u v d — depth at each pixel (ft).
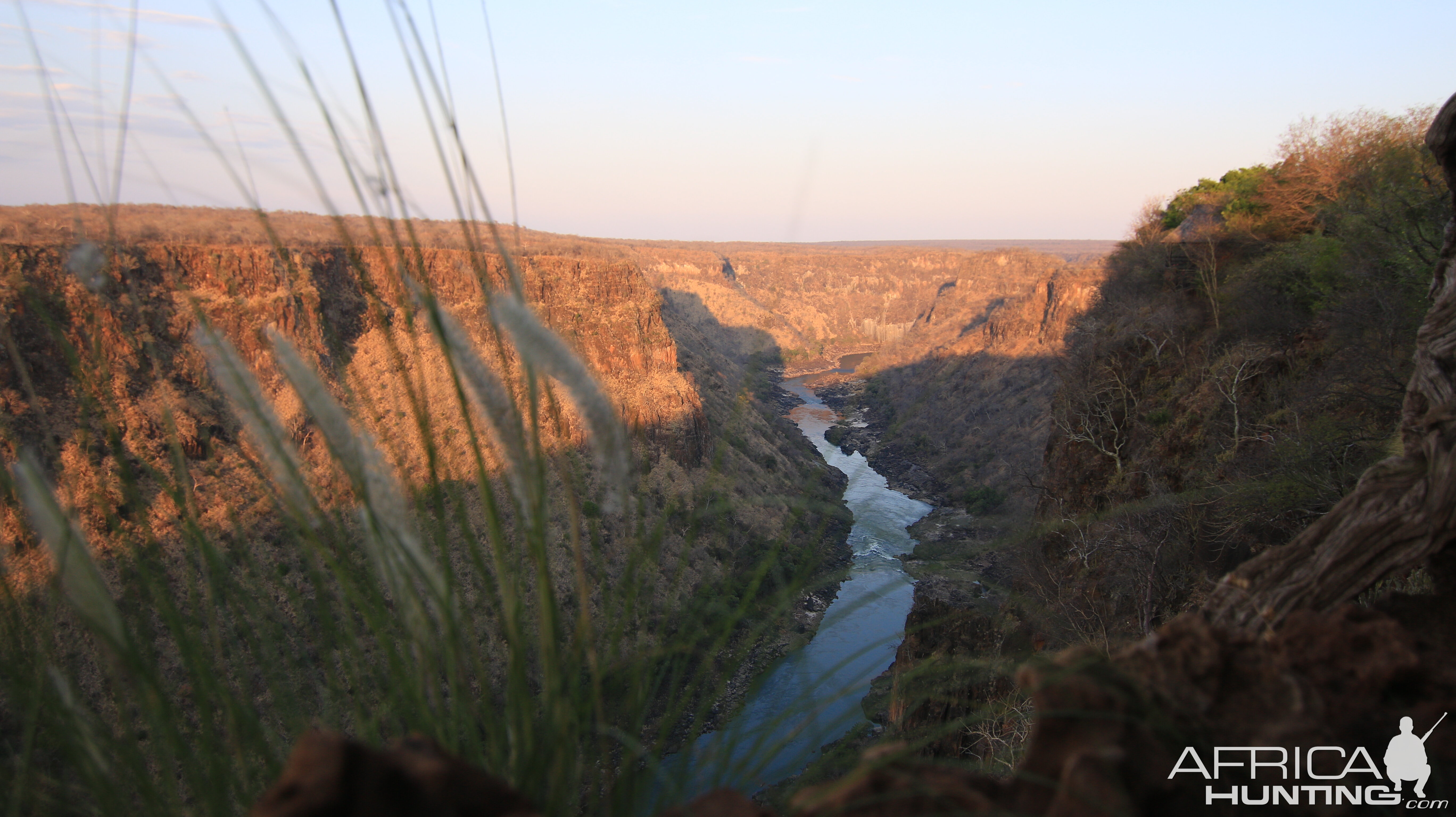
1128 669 5.49
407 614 4.38
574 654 4.38
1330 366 46.88
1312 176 71.31
